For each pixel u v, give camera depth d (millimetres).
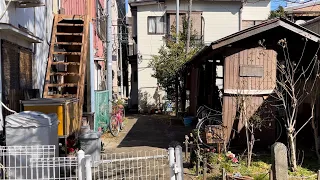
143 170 5703
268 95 7598
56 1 10039
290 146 6188
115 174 5352
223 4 18125
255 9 19141
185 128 11797
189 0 16219
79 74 8023
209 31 18172
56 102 6027
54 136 5008
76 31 9500
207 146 7031
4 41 5359
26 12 6715
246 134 6840
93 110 9359
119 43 24297
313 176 5488
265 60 7605
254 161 6605
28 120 4625
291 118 6199
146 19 18109
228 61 7605
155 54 18156
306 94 7262
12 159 4262
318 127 7484
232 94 7594
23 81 6465
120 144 8820
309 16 10812
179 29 17875
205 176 5363
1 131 5164
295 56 7996
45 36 8477
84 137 6270
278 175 4066
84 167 3584
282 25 7023
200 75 11930
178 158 3803
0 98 5133
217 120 7941
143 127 12172
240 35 7086
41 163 4125
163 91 18250
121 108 13234
